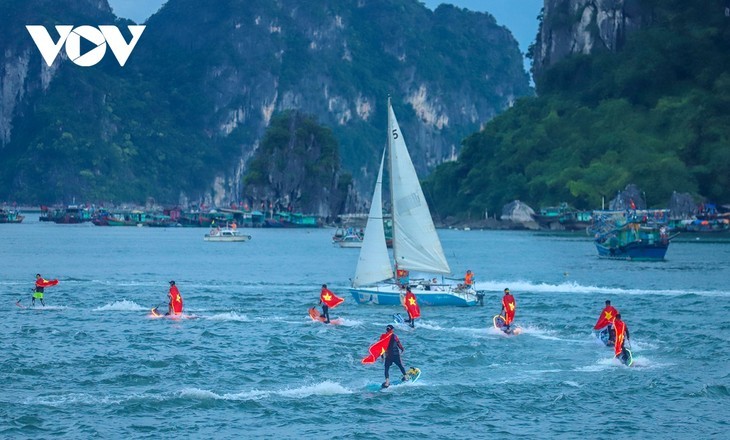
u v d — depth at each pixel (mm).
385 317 76438
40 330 69062
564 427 44656
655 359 59188
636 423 45219
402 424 45000
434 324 72438
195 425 44438
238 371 55094
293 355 59719
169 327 71125
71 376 53312
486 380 53219
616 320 58094
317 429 44125
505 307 68625
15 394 49219
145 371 54781
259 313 80000
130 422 44719
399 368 53969
